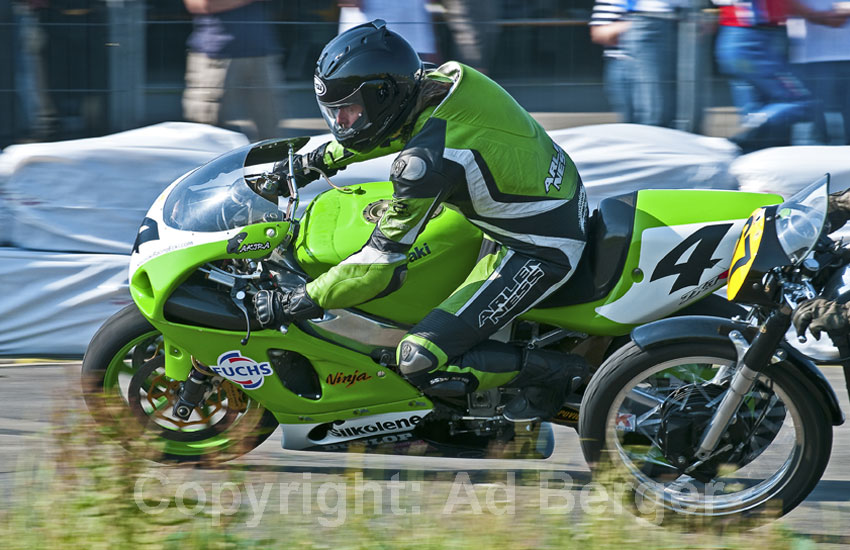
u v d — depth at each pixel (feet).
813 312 36.22
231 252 41.52
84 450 37.91
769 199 43.29
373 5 62.75
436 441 44.50
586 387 43.27
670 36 63.26
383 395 43.50
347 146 42.04
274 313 40.83
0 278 63.67
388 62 40.11
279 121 64.39
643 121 64.64
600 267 42.14
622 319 42.06
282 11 63.16
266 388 43.27
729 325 39.63
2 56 64.34
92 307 63.87
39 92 64.49
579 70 63.57
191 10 63.21
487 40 62.90
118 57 63.93
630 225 42.09
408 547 33.24
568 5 62.80
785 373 39.17
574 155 64.18
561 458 48.75
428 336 40.86
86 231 64.08
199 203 42.78
